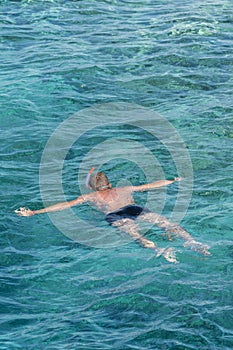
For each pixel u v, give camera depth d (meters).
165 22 53.53
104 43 49.81
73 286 25.72
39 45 49.41
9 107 40.81
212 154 36.00
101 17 54.62
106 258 27.17
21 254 27.72
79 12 55.53
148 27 52.62
